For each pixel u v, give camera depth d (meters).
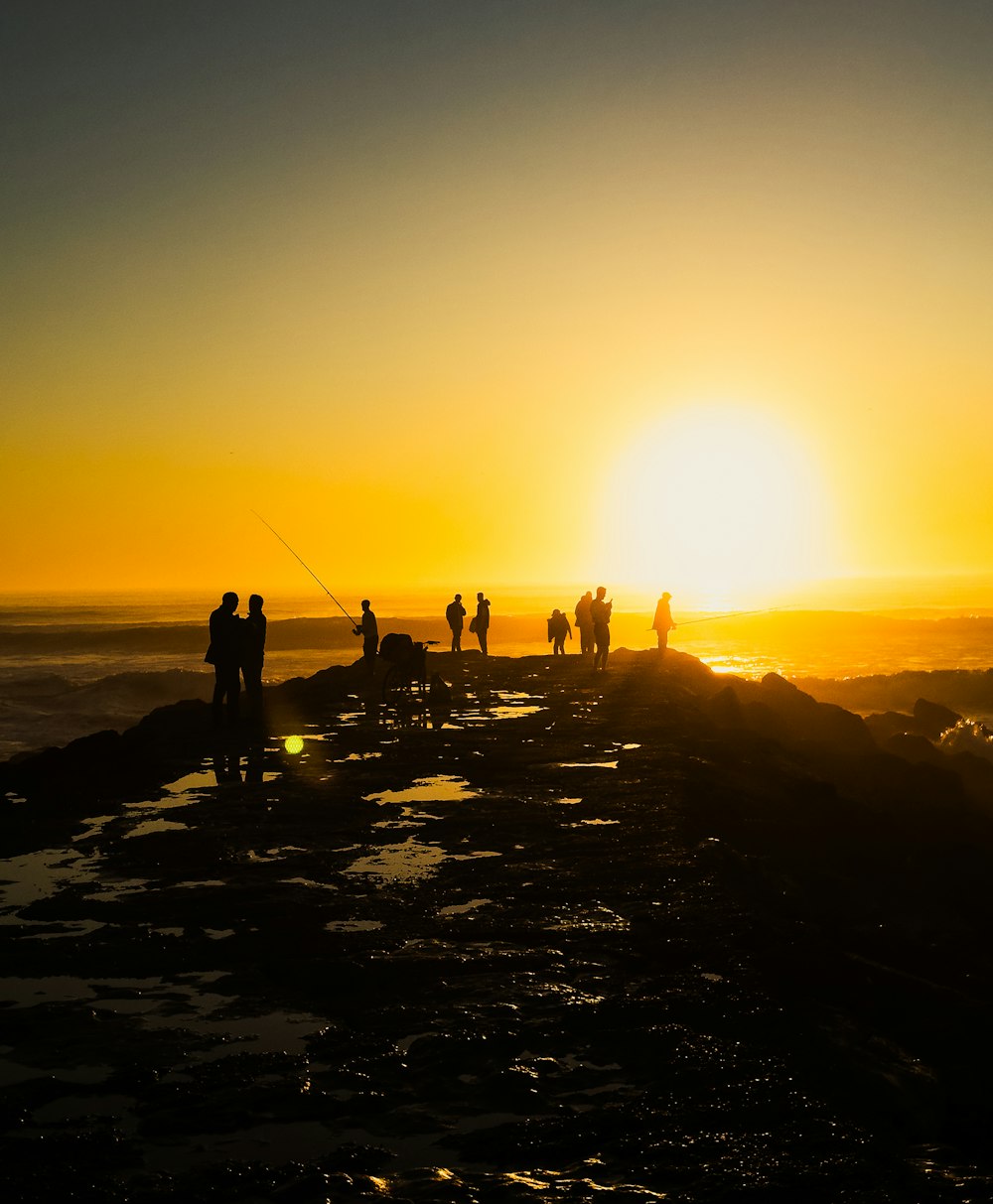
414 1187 3.80
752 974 5.97
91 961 6.36
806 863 10.52
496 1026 5.28
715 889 7.77
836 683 48.88
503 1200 3.70
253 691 17.84
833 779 17.27
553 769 13.23
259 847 9.30
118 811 10.86
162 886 8.05
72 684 50.84
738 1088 4.57
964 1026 5.62
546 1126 4.27
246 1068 4.83
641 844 9.27
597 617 28.02
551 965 6.23
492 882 8.07
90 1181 3.83
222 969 6.23
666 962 6.29
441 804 11.11
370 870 8.50
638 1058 4.91
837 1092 4.64
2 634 98.19
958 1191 3.76
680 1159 3.99
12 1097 4.52
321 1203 3.66
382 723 18.05
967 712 43.06
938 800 16.83
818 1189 3.77
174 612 158.25
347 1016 5.48
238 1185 3.82
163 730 17.42
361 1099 4.50
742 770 14.63
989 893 11.30
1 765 13.70
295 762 13.88
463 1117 4.38
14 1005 5.66
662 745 15.23
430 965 6.18
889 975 6.12
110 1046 5.08
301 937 6.71
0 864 8.77
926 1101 4.65
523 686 24.34
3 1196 3.69
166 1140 4.18
